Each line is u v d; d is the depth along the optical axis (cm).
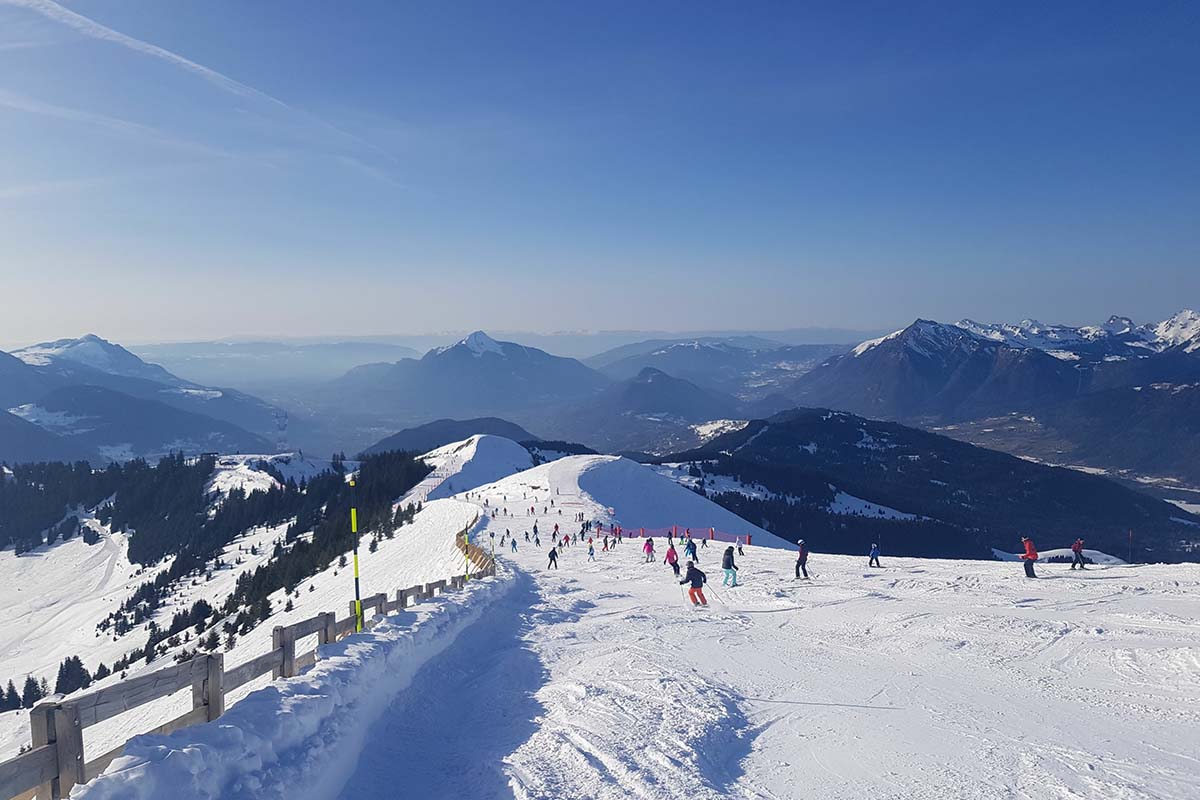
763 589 2441
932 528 17350
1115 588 2102
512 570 3278
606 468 10475
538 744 956
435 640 1430
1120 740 949
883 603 2042
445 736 1050
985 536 19862
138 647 9088
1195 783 809
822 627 1769
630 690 1182
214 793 647
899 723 1035
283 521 13825
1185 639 1434
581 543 5438
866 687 1223
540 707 1130
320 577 7281
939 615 1795
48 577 15712
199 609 9094
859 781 833
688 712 1065
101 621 11300
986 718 1051
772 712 1096
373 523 9588
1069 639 1498
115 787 558
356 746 918
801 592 2344
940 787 812
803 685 1241
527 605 2280
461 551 4788
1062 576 2441
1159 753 901
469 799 820
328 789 802
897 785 820
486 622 1880
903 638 1589
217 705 795
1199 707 1076
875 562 3145
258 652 4044
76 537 18300
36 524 18875
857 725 1028
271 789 695
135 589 12794
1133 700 1118
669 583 2814
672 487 10575
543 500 9106
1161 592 1995
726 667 1368
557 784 827
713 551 4350
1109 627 1580
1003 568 2828
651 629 1784
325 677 956
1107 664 1316
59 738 592
